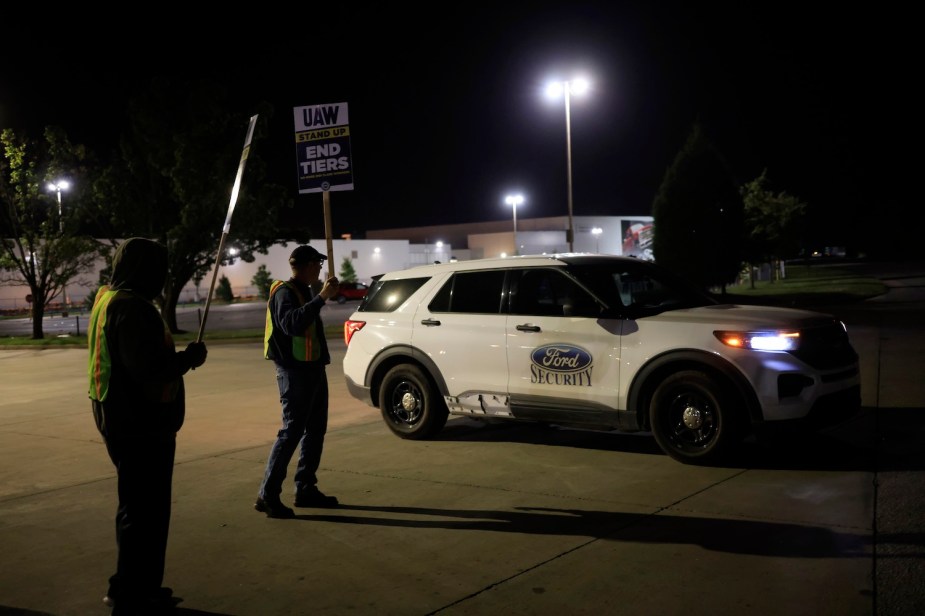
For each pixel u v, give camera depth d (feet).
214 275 14.51
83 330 116.78
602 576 14.71
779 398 21.16
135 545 12.91
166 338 13.05
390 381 27.81
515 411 25.03
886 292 106.42
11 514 20.22
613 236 293.84
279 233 97.81
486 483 21.43
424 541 17.03
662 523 17.49
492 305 25.82
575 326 23.88
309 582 15.01
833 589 13.69
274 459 18.81
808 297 100.12
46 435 31.55
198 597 14.47
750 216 136.36
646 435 26.81
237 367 53.26
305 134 26.43
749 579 14.26
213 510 19.81
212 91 87.76
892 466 21.26
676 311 23.52
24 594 14.89
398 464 23.98
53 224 91.81
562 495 19.99
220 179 88.38
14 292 189.67
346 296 158.40
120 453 12.89
